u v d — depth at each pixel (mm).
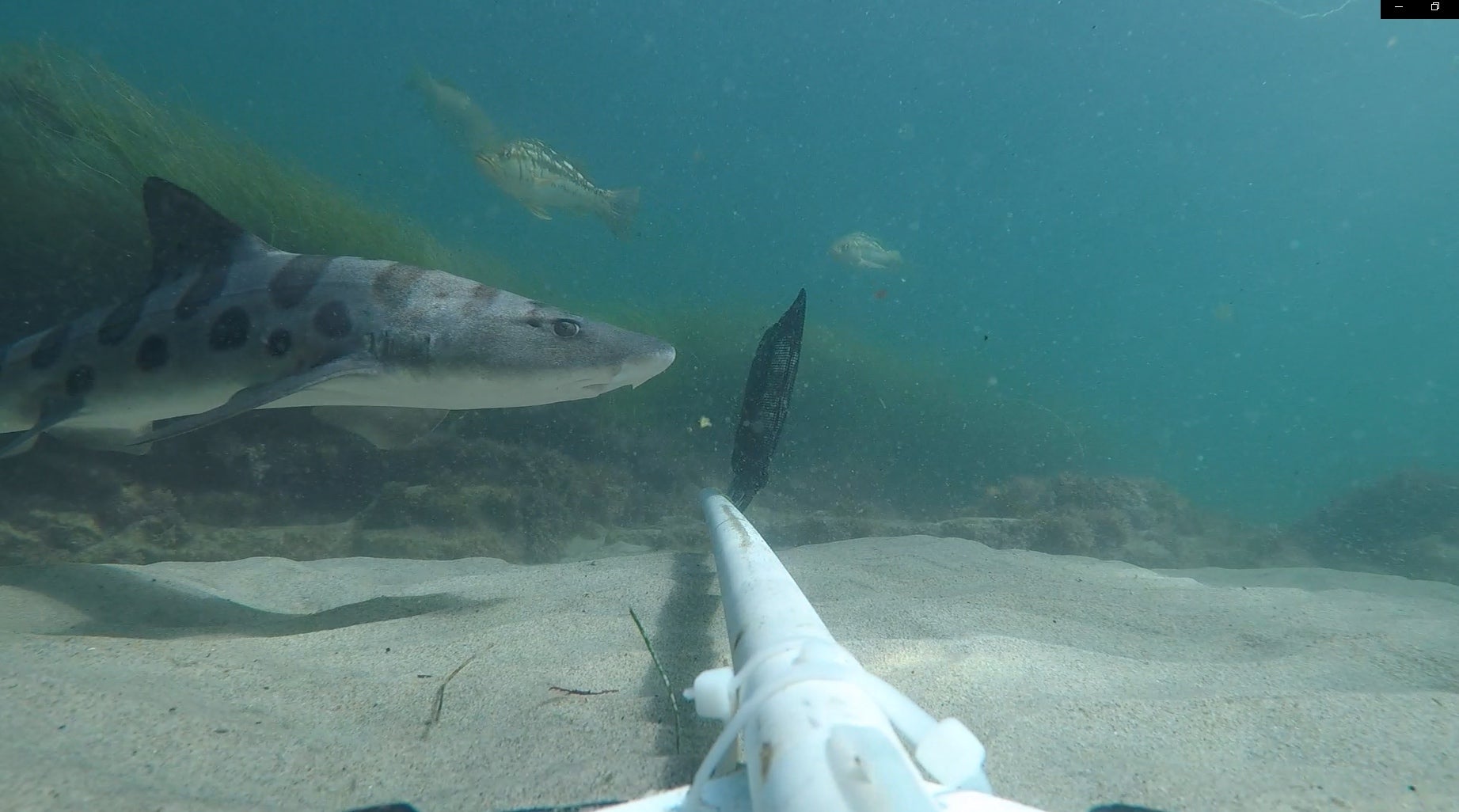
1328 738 2006
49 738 1835
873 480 12930
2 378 4309
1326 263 95312
